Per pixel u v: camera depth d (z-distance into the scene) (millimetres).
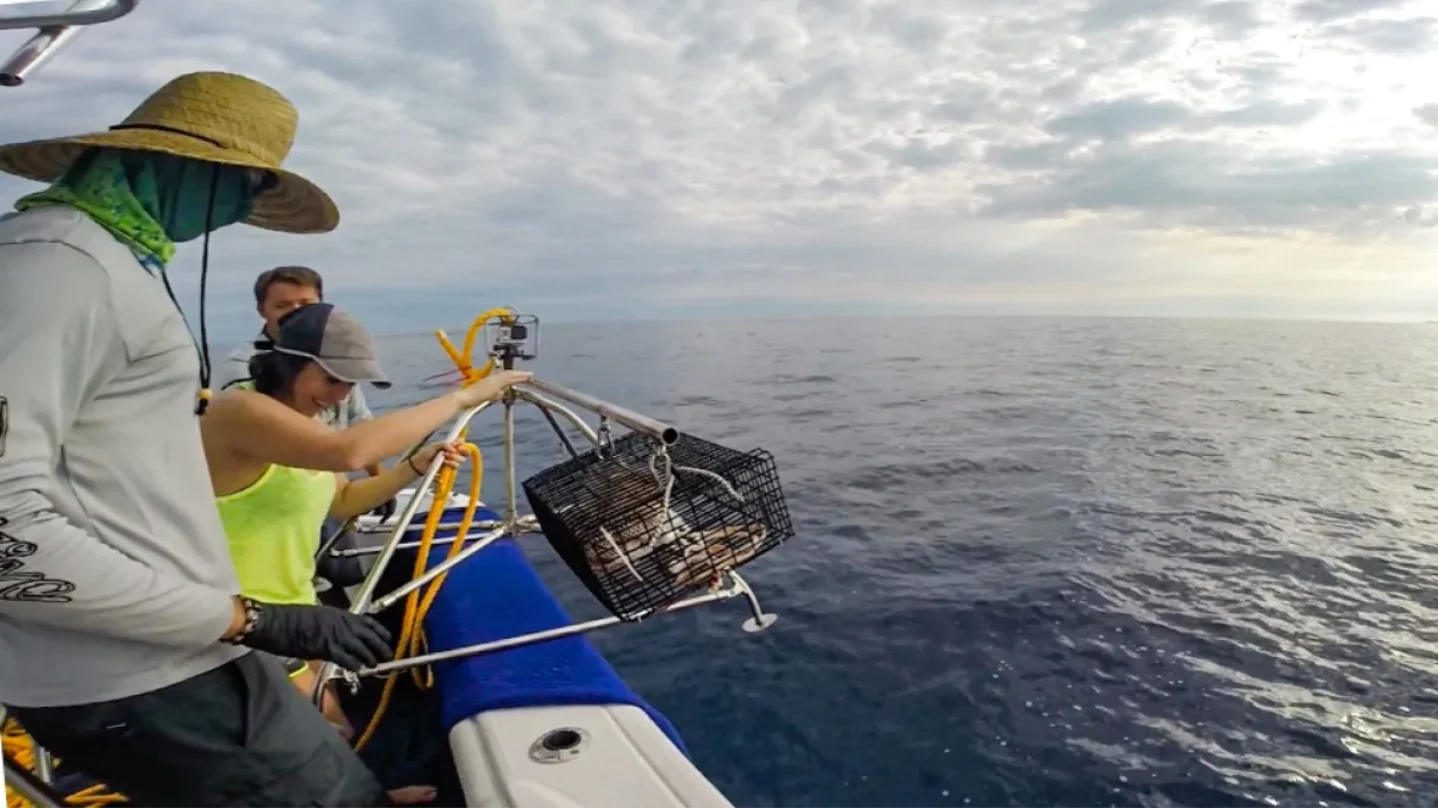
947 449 10906
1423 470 9422
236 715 1520
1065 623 4984
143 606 1283
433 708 2621
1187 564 6125
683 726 3844
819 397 16625
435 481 2711
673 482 2197
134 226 1311
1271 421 12828
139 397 1313
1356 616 5152
